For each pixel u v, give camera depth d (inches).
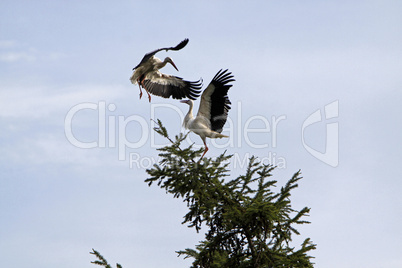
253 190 456.4
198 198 456.1
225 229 455.5
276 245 452.4
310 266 440.8
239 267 444.5
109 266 424.5
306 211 446.3
